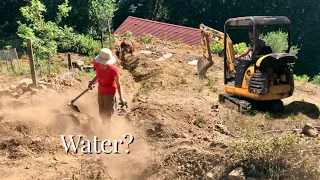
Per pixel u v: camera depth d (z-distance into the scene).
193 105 9.41
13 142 6.75
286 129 7.57
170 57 17.11
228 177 5.54
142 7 41.09
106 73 6.99
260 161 5.63
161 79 12.30
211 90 11.45
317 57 34.50
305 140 6.05
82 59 17.80
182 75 13.15
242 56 9.73
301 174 5.43
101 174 6.05
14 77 12.21
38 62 13.07
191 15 41.16
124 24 29.55
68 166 6.27
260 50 9.12
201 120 8.16
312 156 5.66
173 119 8.11
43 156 6.62
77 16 23.39
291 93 9.16
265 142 5.81
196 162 5.92
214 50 19.67
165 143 6.87
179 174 5.86
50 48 13.18
